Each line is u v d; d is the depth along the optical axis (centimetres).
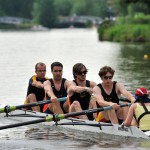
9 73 9025
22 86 7269
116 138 4188
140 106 4050
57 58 12562
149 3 19775
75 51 15188
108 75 4328
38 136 4341
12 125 4159
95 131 4412
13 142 4134
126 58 11888
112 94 4394
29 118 4997
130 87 6844
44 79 5266
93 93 4412
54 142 4119
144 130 4031
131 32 19562
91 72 8856
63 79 4797
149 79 7669
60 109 4756
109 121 4431
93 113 4675
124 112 4394
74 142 4106
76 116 4622
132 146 3906
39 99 5219
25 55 13938
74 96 4609
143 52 13638
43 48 17375
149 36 18812
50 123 4747
